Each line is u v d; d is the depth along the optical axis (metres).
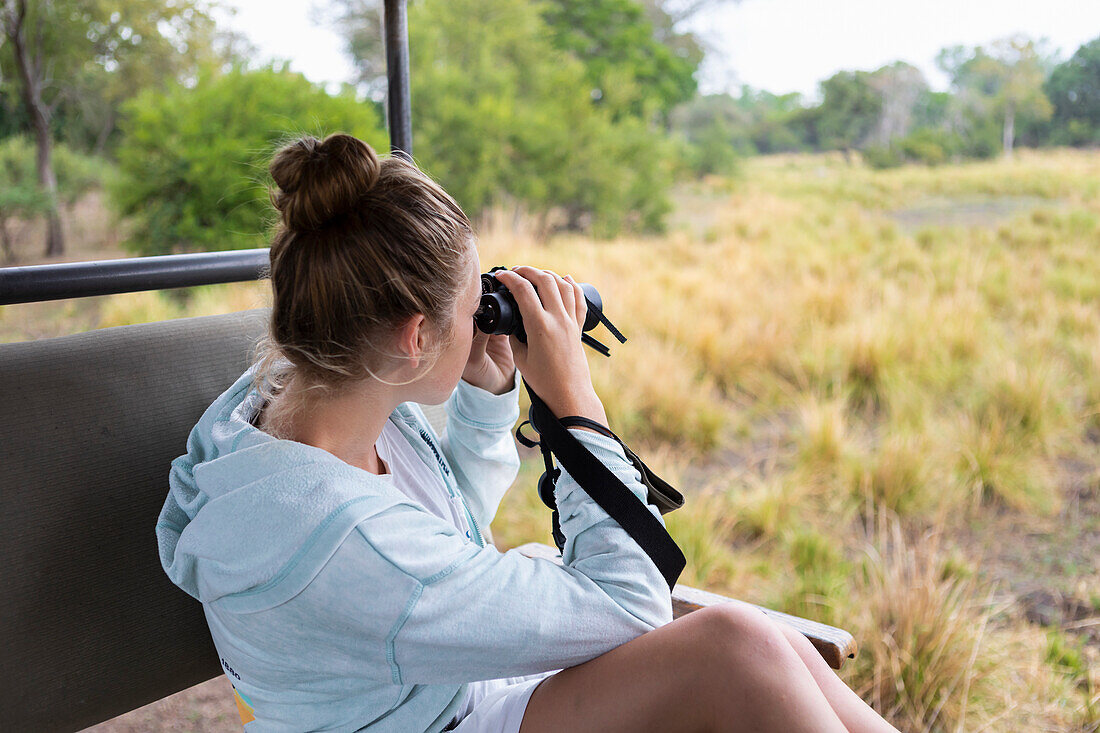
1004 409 3.45
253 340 1.11
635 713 0.80
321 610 0.74
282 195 0.77
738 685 0.77
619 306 5.15
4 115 12.26
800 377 4.04
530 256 6.95
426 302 0.78
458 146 9.88
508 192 10.06
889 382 3.82
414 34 10.68
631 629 0.83
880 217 10.10
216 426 0.86
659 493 1.00
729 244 8.14
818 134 18.52
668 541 0.89
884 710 1.85
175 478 0.90
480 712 0.89
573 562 0.88
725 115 18.64
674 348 4.39
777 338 4.47
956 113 16.22
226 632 0.81
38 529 0.90
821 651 1.04
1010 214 9.68
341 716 0.82
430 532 0.79
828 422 3.28
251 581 0.74
